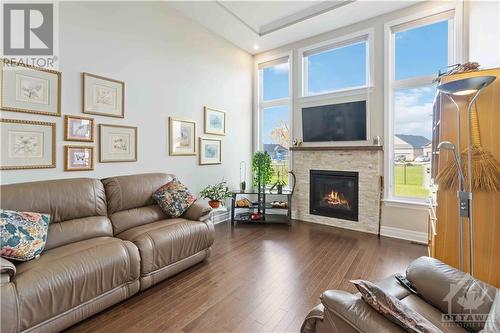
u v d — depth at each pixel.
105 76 2.97
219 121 4.59
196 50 4.13
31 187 2.13
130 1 3.22
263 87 5.41
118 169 3.12
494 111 2.12
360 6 3.63
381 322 0.98
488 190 2.13
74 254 1.86
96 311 1.88
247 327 1.81
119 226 2.57
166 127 3.69
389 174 3.88
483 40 2.72
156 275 2.32
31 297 1.53
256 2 3.67
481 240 2.17
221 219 4.71
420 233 3.60
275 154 5.24
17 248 1.72
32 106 2.42
